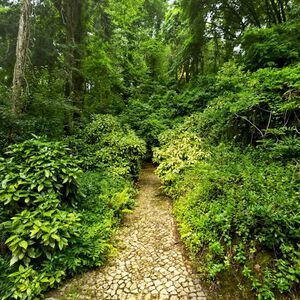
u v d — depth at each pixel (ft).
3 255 9.84
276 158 12.81
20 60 16.97
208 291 8.35
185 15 33.68
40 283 8.47
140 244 11.66
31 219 9.37
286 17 28.09
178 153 18.97
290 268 7.36
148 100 41.96
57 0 24.22
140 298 8.21
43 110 19.38
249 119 16.89
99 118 25.72
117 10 38.65
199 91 31.96
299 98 13.50
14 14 21.58
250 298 7.57
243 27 32.99
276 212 8.38
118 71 40.75
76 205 13.12
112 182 17.17
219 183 11.96
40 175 11.09
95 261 9.89
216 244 8.95
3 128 16.70
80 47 26.91
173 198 16.17
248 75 19.75
